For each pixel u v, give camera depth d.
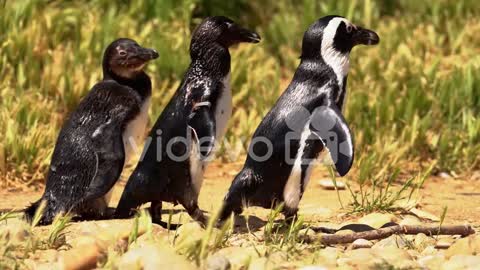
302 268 14.34
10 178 22.45
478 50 31.42
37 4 29.88
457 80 27.12
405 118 25.77
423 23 33.59
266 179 17.11
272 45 32.09
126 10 31.45
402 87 28.22
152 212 18.09
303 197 21.17
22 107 24.41
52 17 29.12
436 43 31.72
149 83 18.41
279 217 18.67
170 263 13.91
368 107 25.94
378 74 28.83
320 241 16.27
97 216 17.91
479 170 24.12
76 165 17.66
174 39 29.72
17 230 15.86
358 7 33.78
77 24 29.02
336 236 16.56
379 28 32.59
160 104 26.19
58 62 27.61
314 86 17.36
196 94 17.61
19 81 26.16
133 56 17.89
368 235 16.73
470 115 25.58
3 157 22.41
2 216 17.23
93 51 28.06
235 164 24.34
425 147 24.73
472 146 24.58
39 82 26.62
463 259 14.96
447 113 26.39
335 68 17.52
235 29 17.83
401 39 31.66
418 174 22.50
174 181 17.53
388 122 25.58
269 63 29.98
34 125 23.61
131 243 15.67
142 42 28.92
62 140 17.91
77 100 25.92
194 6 31.47
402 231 17.00
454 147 24.53
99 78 26.91
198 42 17.81
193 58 17.89
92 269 14.72
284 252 15.38
